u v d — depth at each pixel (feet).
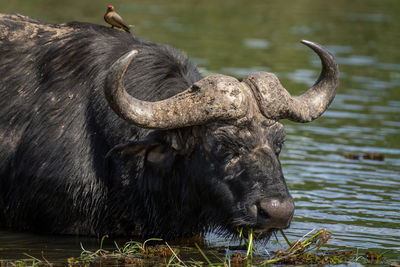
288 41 223.51
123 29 89.66
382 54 207.72
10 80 84.94
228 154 71.00
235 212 70.28
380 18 282.15
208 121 70.03
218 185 71.72
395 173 108.88
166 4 293.64
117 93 67.21
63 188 80.69
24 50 86.22
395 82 172.86
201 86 70.23
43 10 246.88
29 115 82.89
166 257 75.36
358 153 118.83
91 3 276.21
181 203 76.69
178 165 75.77
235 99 69.62
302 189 100.01
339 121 139.64
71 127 80.84
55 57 84.28
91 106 81.00
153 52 83.10
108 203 81.71
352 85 168.04
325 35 236.63
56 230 84.02
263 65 183.32
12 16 90.99
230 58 189.67
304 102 75.92
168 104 70.08
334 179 104.99
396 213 91.30
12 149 83.35
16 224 86.17
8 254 75.82
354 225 86.63
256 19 268.00
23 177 82.58
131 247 77.46
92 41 84.23
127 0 295.28
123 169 79.71
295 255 75.77
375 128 135.23
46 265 71.82
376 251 78.28
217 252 78.13
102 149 80.23
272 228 71.67
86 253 76.59
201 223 78.07
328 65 77.77
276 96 71.00
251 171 69.56
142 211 80.94
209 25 246.68
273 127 71.41
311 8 304.09
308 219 88.38
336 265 73.56
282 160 113.91
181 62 84.17
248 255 76.43
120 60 66.23
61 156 80.43
